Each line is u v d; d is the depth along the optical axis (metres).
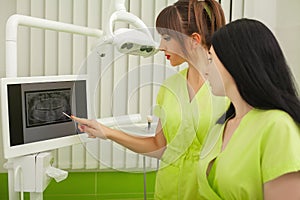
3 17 1.81
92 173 1.89
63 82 1.25
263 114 0.96
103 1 1.82
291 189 0.87
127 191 1.91
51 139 1.22
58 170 1.28
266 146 0.91
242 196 0.94
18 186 1.21
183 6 1.00
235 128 1.03
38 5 1.81
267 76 0.92
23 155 1.17
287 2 1.97
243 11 1.96
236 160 0.96
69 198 1.88
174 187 1.10
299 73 1.97
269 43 0.93
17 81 1.13
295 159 0.86
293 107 0.93
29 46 1.82
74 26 1.33
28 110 1.16
